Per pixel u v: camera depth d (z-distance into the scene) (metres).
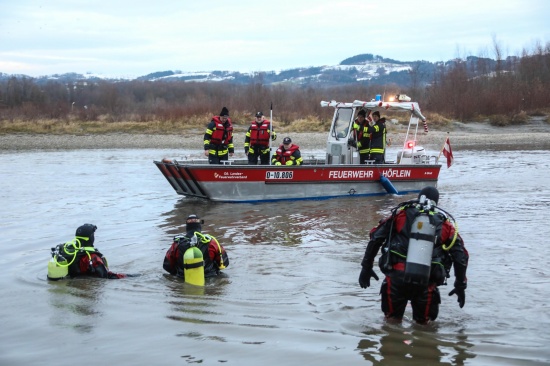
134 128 32.97
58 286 6.75
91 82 89.12
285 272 7.48
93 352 4.84
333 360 4.70
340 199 13.86
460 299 5.36
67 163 21.23
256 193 13.24
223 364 4.62
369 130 14.43
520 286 6.86
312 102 42.94
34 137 30.11
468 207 12.48
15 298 6.28
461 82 46.19
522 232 9.91
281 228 10.38
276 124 35.31
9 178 17.19
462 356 4.80
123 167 20.06
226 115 13.54
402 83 180.12
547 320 5.74
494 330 5.45
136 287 6.75
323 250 8.70
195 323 5.53
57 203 13.02
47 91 64.50
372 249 5.46
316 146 27.67
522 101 41.25
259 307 6.06
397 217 5.38
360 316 5.80
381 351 4.89
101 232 10.04
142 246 9.01
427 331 5.39
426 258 5.11
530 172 18.77
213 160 13.59
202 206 12.70
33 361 4.67
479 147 28.62
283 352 4.86
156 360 4.69
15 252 8.66
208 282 7.02
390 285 5.37
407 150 15.29
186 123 34.44
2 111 38.88
